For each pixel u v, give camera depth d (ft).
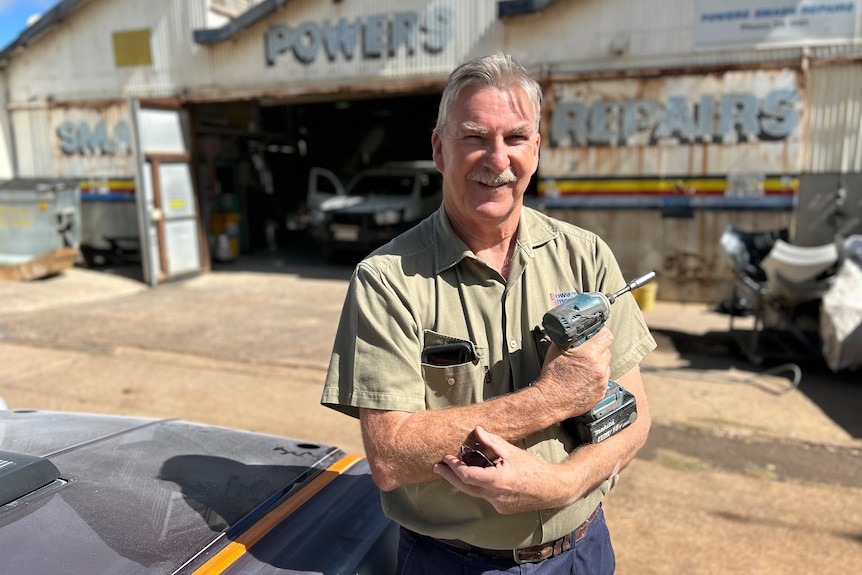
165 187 33.47
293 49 32.42
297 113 51.83
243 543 4.54
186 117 35.06
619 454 4.83
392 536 5.32
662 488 11.80
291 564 4.47
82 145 37.09
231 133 41.75
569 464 4.55
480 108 4.60
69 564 3.86
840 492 11.65
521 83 4.68
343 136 53.26
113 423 6.32
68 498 4.56
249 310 27.12
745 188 26.50
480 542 4.73
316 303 28.73
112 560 3.97
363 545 4.93
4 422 6.07
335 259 41.98
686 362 19.81
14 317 24.95
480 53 29.25
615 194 28.09
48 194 31.68
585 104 27.89
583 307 4.52
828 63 25.00
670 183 27.32
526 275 5.02
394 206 39.60
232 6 36.24
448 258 4.89
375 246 39.60
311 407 15.90
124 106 35.78
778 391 17.17
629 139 27.53
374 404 4.53
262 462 5.84
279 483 5.45
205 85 34.17
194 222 35.70
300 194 54.29
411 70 30.60
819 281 18.31
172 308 27.45
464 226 4.99
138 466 5.29
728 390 17.26
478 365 4.78
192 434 6.27
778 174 26.09
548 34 28.02
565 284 5.20
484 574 4.79
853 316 17.02
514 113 4.64
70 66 36.63
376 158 51.34
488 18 28.84
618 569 9.30
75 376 18.02
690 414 15.51
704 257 27.45
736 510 11.01
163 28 34.42
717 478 12.21
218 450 5.94
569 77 27.81
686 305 27.81
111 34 35.45
